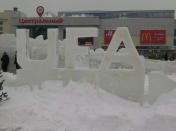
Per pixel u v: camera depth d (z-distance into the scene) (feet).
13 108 22.50
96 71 25.70
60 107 22.72
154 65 43.09
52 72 27.09
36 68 27.45
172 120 19.60
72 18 142.72
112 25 149.48
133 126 19.38
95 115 20.84
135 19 150.10
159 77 24.08
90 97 24.56
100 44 147.54
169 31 147.23
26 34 28.27
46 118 20.76
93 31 26.71
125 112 21.27
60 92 25.62
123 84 24.61
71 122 20.18
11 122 20.62
